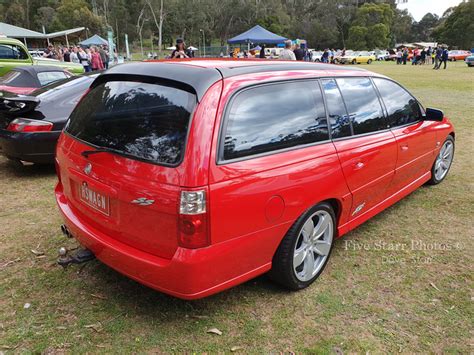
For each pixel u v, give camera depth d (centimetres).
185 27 9200
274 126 258
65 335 246
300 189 262
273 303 279
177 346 239
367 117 345
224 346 241
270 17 8569
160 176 219
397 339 249
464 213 431
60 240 363
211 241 221
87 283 299
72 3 8550
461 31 8200
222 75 241
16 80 768
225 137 228
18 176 547
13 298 280
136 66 276
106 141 254
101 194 250
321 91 302
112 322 258
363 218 352
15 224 394
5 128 509
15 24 9038
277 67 280
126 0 9700
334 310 274
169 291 228
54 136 514
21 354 232
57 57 2056
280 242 266
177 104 232
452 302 284
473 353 240
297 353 237
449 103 1173
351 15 9450
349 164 305
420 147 424
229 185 223
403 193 418
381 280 310
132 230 236
